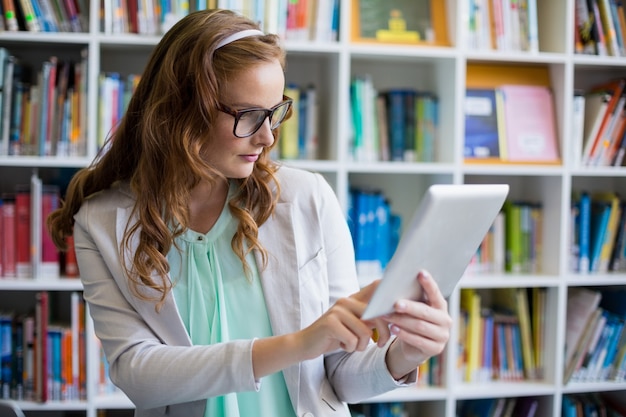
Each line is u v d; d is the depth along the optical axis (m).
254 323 1.27
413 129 2.66
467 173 2.85
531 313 2.78
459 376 2.69
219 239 1.28
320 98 2.76
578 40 2.75
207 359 1.12
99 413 2.54
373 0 2.61
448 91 2.62
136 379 1.16
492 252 2.75
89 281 1.27
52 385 2.37
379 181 2.87
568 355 2.76
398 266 0.93
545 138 2.73
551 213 2.74
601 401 2.88
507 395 2.62
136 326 1.23
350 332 1.04
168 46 1.24
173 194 1.21
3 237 2.37
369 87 2.59
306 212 1.31
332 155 2.58
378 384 1.23
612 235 2.79
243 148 1.17
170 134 1.19
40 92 2.35
